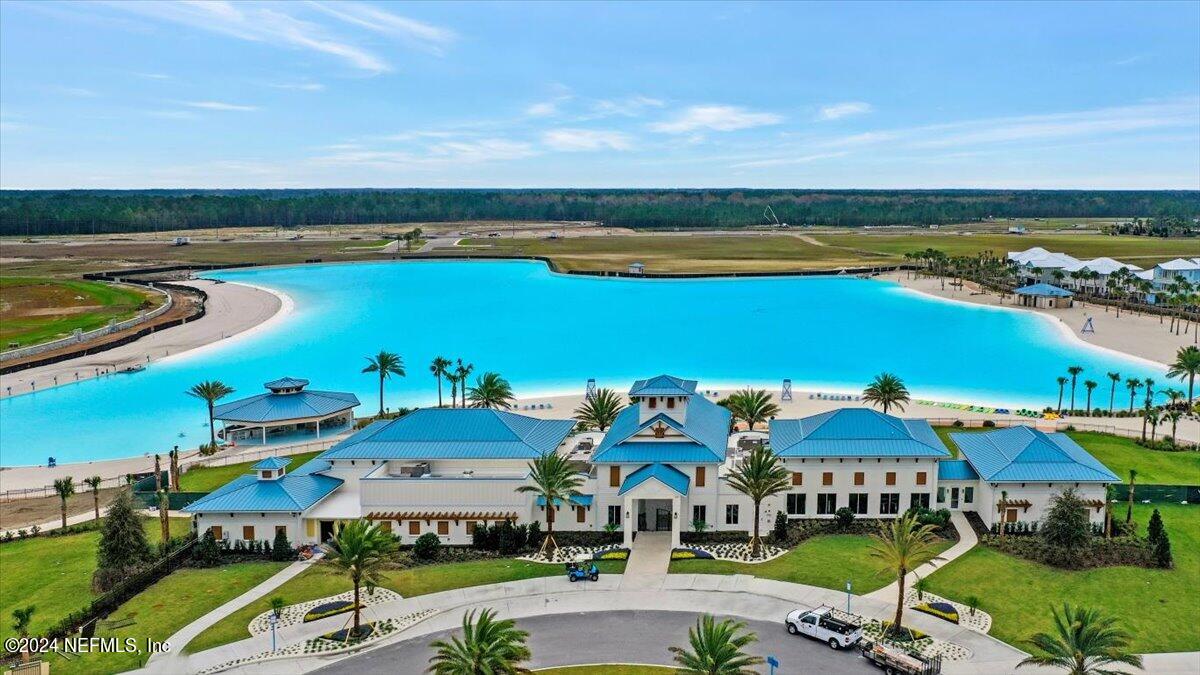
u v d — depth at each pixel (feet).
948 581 224.74
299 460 352.08
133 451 398.42
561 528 270.87
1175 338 610.24
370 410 460.55
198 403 481.05
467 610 213.25
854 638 189.88
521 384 512.63
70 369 557.74
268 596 226.38
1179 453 341.82
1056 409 433.48
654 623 204.23
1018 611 207.21
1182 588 218.59
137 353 605.31
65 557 258.37
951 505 276.21
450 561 248.11
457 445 285.84
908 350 597.93
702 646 158.30
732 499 266.77
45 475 355.56
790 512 276.21
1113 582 221.66
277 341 648.79
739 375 530.27
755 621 204.33
